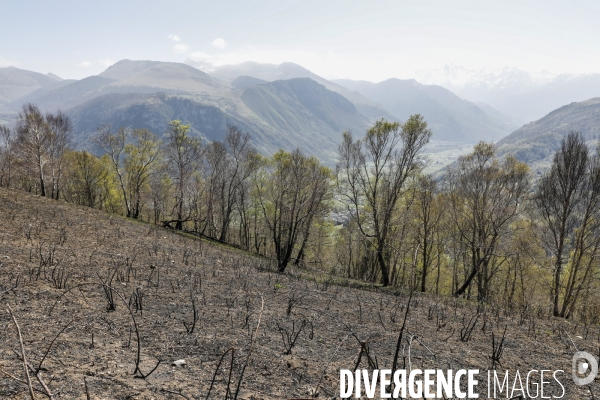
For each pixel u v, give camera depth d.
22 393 4.09
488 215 26.50
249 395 4.91
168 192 45.72
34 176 41.41
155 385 4.81
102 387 4.54
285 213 27.27
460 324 12.45
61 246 15.42
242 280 15.25
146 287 10.84
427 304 17.30
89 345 5.89
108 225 25.75
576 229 23.36
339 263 45.31
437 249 35.19
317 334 8.67
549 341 11.16
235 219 49.78
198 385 5.01
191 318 8.33
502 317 15.65
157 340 6.61
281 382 5.52
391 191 24.61
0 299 7.50
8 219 19.17
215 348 6.60
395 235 29.27
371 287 22.58
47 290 8.70
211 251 26.19
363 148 24.20
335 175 25.44
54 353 5.37
